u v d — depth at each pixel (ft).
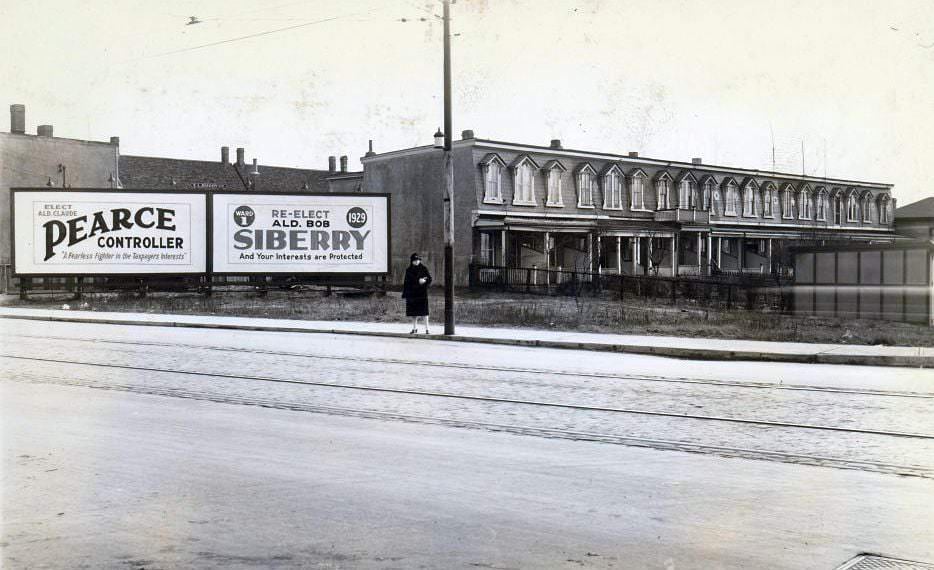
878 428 30.71
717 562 16.78
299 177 237.45
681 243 178.91
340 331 74.43
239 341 65.87
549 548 17.48
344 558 16.79
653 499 21.12
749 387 41.39
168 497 20.99
